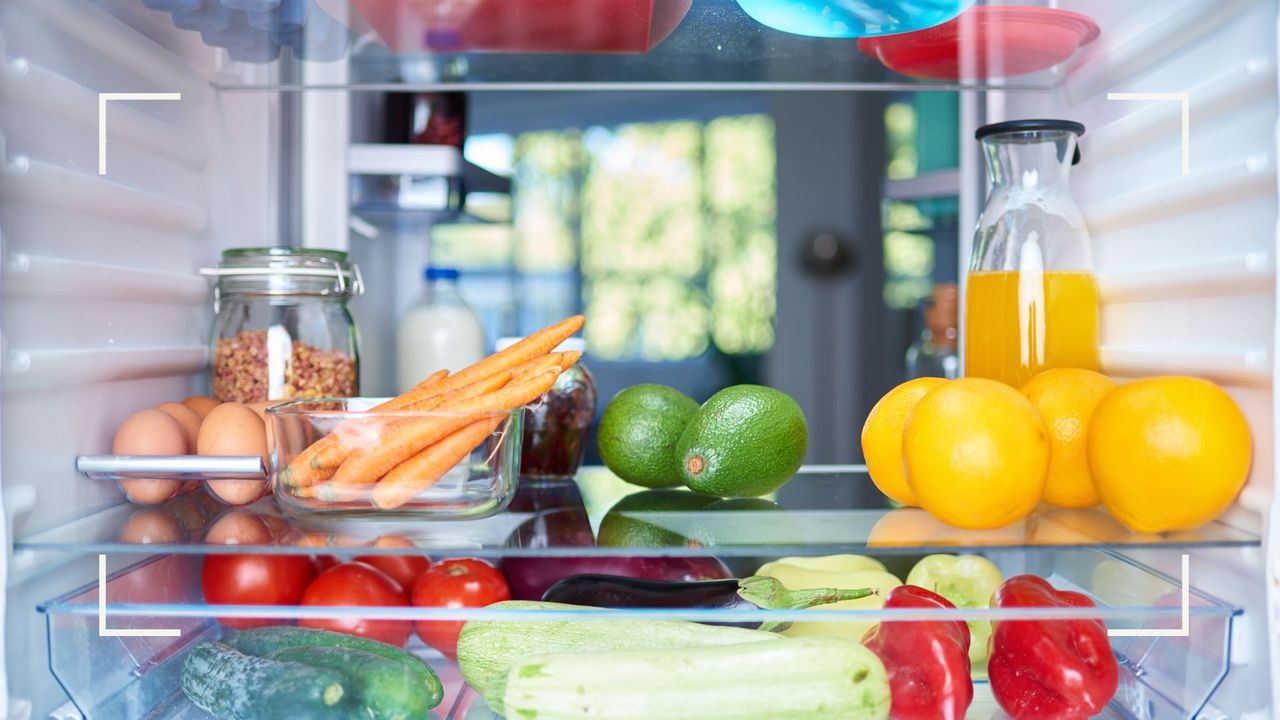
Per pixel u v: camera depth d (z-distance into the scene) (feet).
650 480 3.37
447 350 4.56
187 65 3.47
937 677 2.59
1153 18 2.89
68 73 2.74
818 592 2.88
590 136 13.12
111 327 3.00
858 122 10.83
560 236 13.20
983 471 2.48
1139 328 3.09
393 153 4.40
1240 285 2.50
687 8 3.01
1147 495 2.48
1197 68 2.73
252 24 3.24
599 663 2.47
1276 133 2.33
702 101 13.05
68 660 2.59
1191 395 2.47
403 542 2.60
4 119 2.44
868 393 10.84
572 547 2.49
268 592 3.31
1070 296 3.09
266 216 4.14
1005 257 3.13
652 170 13.21
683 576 3.32
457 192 4.71
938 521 2.77
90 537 2.61
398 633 3.30
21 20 2.51
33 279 2.54
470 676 2.82
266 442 2.95
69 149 2.74
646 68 3.69
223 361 3.44
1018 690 2.72
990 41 3.26
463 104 4.86
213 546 2.48
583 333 13.35
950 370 4.89
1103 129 3.29
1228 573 2.53
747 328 13.30
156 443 2.85
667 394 3.41
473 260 13.12
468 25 3.22
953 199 4.81
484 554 2.45
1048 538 2.52
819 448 10.93
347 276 3.55
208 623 3.28
